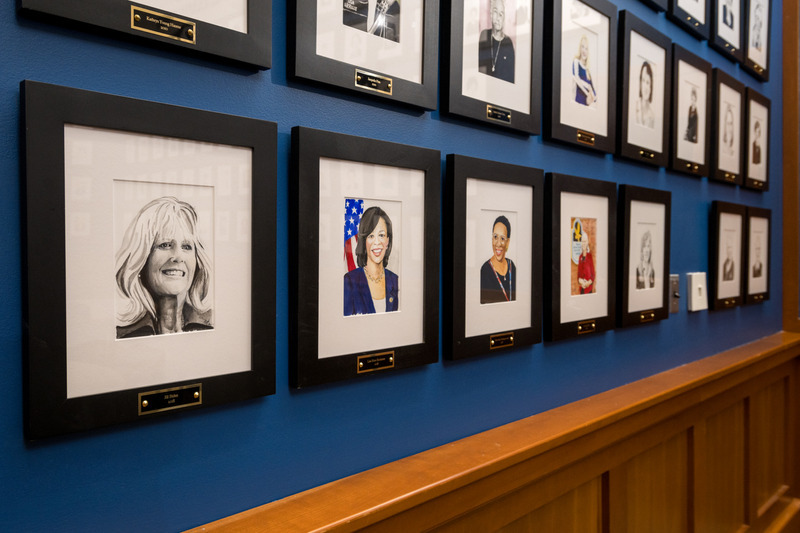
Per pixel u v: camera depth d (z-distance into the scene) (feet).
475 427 3.58
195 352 2.22
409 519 2.75
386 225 2.89
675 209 5.67
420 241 3.06
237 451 2.43
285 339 2.58
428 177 3.06
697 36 5.79
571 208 4.16
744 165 6.84
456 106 3.21
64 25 1.93
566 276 4.14
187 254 2.18
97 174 1.95
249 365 2.39
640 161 4.93
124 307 2.03
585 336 4.50
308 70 2.52
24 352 1.87
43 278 1.85
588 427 3.83
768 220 7.50
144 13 2.04
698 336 6.17
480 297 3.43
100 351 1.98
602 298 4.53
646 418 4.59
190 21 2.15
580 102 4.18
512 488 3.35
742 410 6.63
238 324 2.34
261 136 2.36
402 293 2.99
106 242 1.98
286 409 2.60
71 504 1.99
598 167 4.53
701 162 5.91
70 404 1.92
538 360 4.05
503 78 3.53
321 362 2.63
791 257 7.89
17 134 1.86
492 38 3.43
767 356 6.66
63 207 1.88
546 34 3.91
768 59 7.37
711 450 5.90
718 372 5.56
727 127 6.42
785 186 7.91
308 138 2.52
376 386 2.98
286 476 2.61
